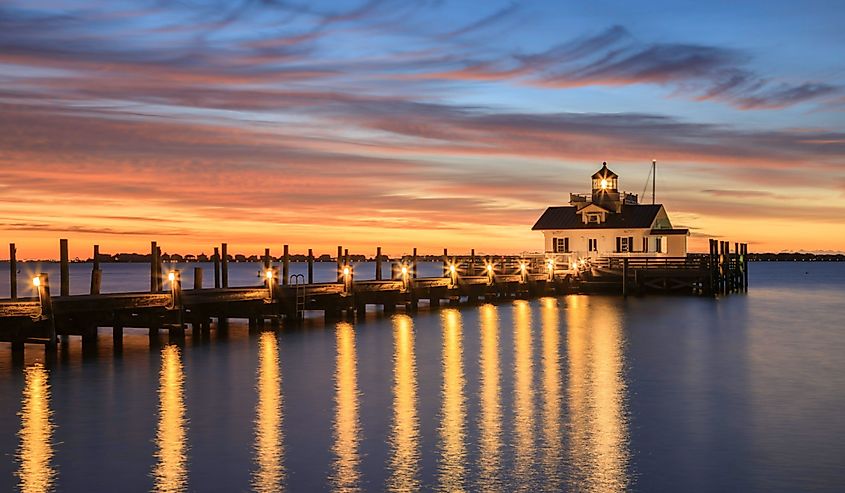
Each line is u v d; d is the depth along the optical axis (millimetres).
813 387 32469
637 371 36281
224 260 58656
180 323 44500
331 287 57219
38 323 38562
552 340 47562
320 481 20766
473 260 86062
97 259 45625
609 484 20578
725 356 41250
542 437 24625
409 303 67250
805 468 21766
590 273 91750
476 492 20047
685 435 24906
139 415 27297
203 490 20156
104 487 20359
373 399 29844
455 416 27172
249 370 35938
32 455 22844
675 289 97438
